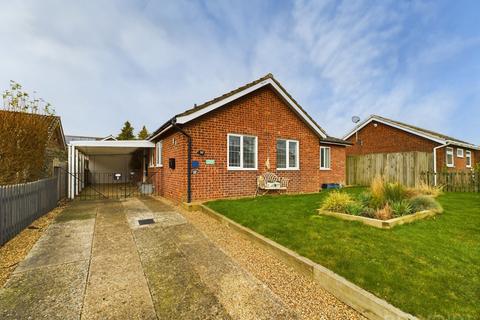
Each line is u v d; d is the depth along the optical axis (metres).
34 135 7.40
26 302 2.53
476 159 20.08
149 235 4.81
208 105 7.73
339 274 2.77
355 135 20.08
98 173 19.62
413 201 5.75
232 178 8.45
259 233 4.41
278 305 2.50
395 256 3.17
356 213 5.21
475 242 3.68
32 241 4.47
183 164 7.71
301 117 10.48
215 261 3.57
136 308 2.44
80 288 2.81
